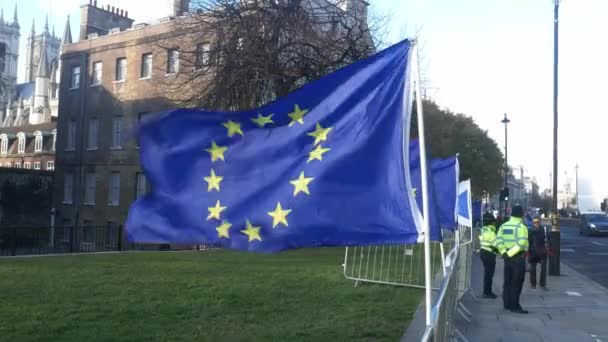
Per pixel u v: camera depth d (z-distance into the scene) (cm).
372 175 446
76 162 4147
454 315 782
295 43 2130
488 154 5372
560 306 1121
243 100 2139
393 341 677
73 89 4216
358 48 2198
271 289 1036
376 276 1218
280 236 454
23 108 12250
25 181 4416
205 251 1989
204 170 475
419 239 429
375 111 453
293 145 464
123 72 3938
